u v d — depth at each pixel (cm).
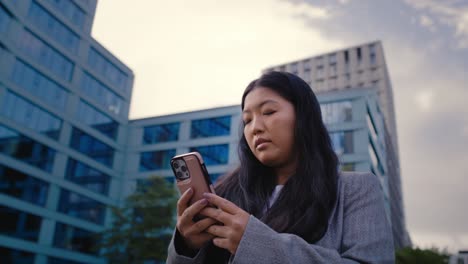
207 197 98
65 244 2702
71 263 2709
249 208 129
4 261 2317
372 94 3403
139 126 3462
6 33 2433
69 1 2983
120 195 3238
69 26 2948
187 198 105
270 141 121
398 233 6053
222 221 94
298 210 112
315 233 106
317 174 115
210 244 113
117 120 3359
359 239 102
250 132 125
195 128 3244
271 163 125
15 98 2473
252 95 127
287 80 127
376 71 6031
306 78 6294
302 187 115
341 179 119
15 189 2420
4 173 2369
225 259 114
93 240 2892
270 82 125
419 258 1475
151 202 2219
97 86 3192
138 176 3272
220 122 3161
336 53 6319
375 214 107
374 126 3359
